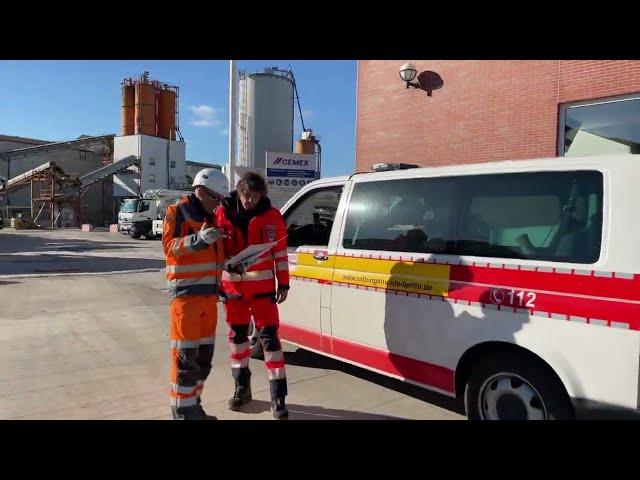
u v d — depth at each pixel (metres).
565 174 3.47
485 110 10.59
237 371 4.44
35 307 9.21
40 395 4.77
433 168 4.31
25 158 56.06
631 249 3.04
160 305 9.52
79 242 29.25
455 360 3.78
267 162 13.37
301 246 5.33
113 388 4.98
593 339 3.08
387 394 4.83
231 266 4.13
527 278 3.44
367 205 4.74
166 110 57.97
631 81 8.52
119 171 51.94
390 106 12.43
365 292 4.52
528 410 3.42
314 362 5.82
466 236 3.90
